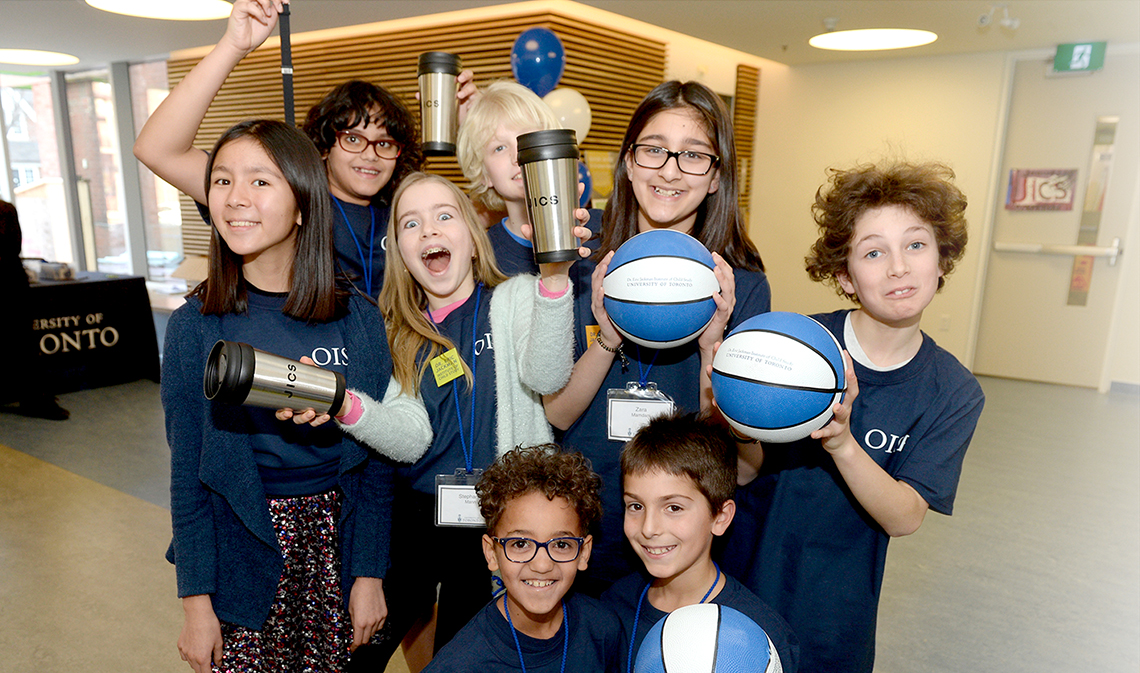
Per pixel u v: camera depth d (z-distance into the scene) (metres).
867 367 1.50
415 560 1.83
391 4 5.30
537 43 3.45
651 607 1.57
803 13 5.37
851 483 1.38
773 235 8.42
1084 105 6.32
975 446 5.01
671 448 1.45
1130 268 6.30
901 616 2.95
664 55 7.02
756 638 1.24
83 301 6.11
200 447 1.52
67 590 3.09
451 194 1.76
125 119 8.42
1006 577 3.27
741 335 1.32
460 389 1.74
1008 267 6.88
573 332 1.61
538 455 1.51
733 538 1.74
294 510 1.59
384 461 1.68
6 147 9.91
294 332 1.58
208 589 1.50
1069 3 4.83
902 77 7.24
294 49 7.17
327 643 1.64
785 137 8.15
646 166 1.62
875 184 1.38
